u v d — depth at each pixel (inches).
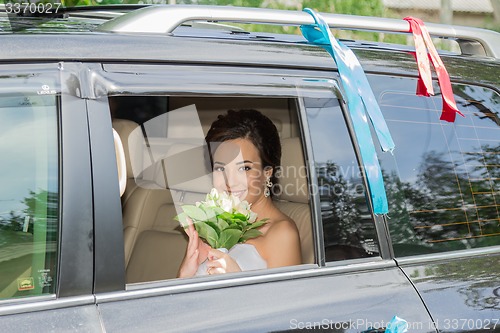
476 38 151.5
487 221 131.6
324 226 117.7
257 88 115.7
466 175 132.5
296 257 130.0
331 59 124.8
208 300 105.3
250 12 122.8
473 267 125.9
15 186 101.2
